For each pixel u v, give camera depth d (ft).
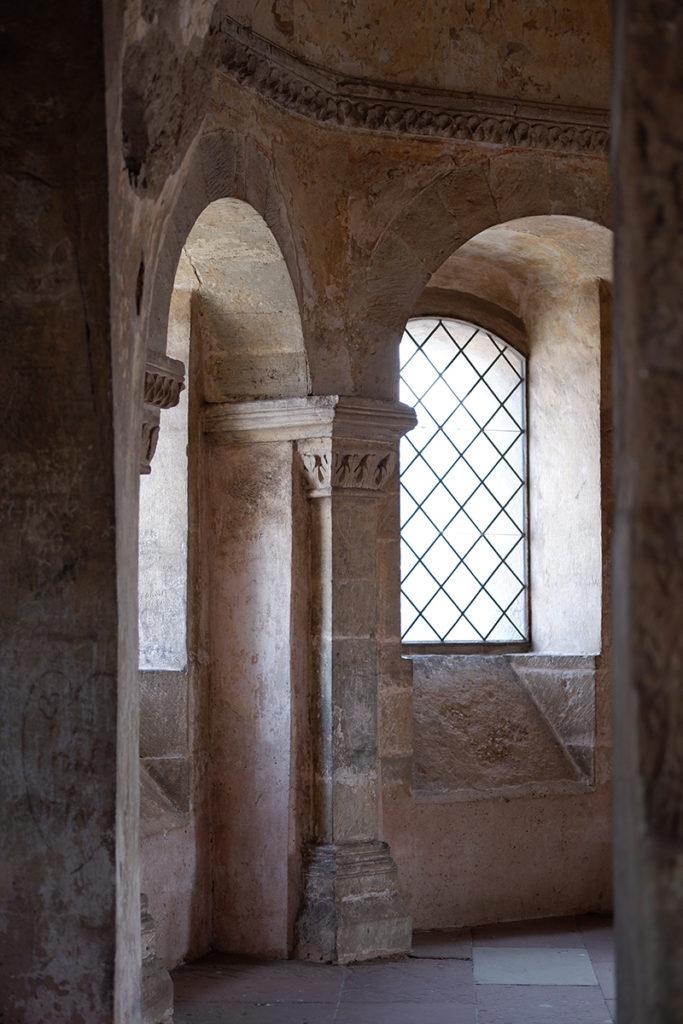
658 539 5.68
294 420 18.34
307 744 18.63
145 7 9.78
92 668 10.15
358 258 18.79
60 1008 10.14
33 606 10.24
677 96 5.78
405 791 19.79
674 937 5.48
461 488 22.40
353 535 18.80
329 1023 15.21
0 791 10.28
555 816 20.99
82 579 10.16
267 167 17.24
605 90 20.08
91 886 10.12
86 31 9.33
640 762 5.62
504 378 23.02
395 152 18.89
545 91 19.71
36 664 10.23
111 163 9.67
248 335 18.53
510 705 21.57
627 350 5.81
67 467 10.12
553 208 20.01
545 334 22.79
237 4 16.30
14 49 9.43
